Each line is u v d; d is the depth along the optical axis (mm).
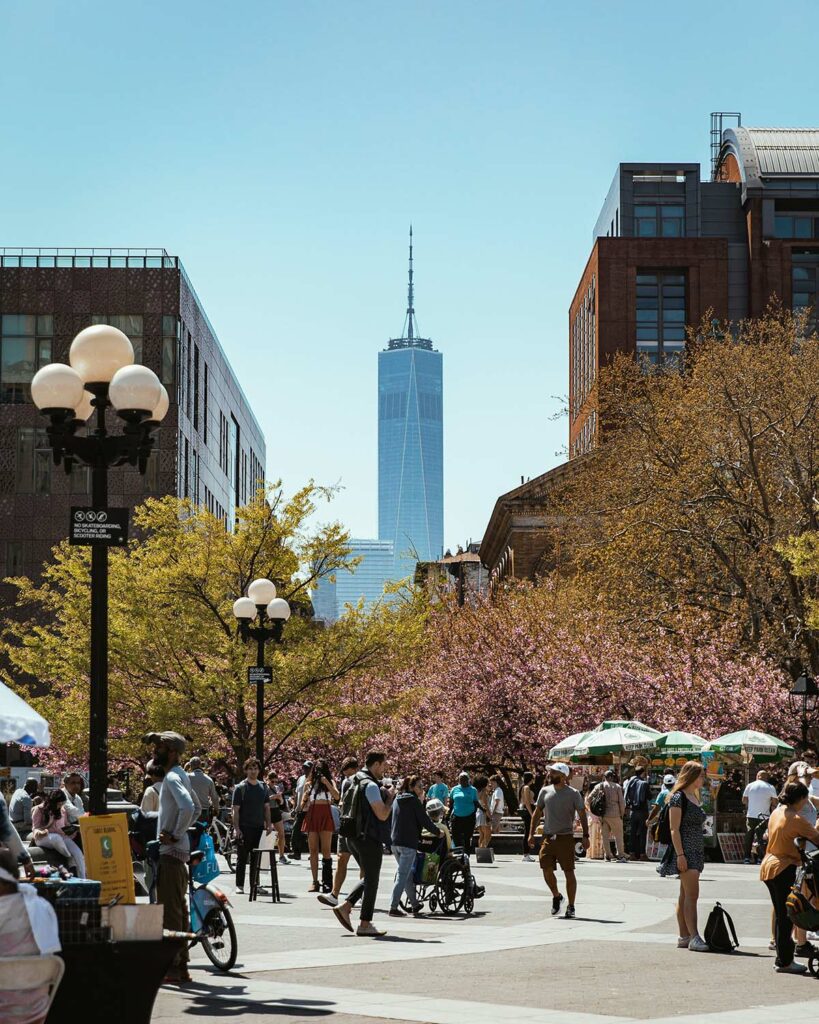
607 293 119375
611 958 15172
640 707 45250
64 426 13664
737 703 41531
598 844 35062
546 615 52094
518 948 16047
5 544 75438
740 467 46469
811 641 44000
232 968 14164
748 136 128000
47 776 47156
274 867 22406
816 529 43750
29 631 72812
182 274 78062
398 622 42938
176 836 13508
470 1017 11141
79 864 17000
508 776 54156
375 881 17344
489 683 50500
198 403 84562
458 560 134125
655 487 46875
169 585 42406
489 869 30625
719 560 46125
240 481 112625
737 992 12742
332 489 44312
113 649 41312
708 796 33562
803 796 14312
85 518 13062
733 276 122500
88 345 13820
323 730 42469
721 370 46562
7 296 77250
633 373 54062
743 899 22484
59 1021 9398
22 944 8383
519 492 82750
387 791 20922
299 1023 10875
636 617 46281
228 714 43531
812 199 122875
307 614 50031
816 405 45812
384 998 12219
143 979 9766
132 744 41719
